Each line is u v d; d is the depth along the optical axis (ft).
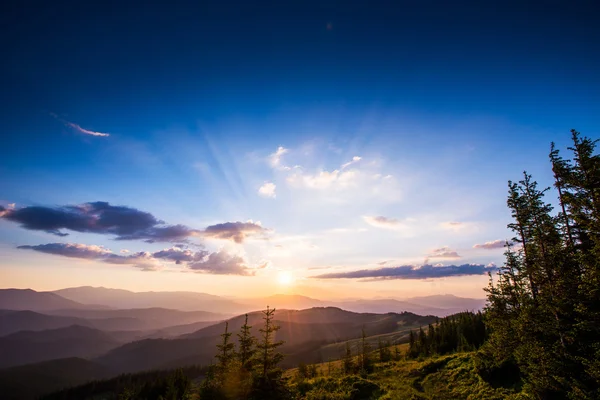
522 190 104.32
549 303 85.40
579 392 69.56
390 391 141.69
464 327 270.87
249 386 104.17
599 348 69.92
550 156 93.71
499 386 114.42
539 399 86.17
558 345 83.76
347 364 253.44
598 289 69.00
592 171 76.33
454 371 142.00
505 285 117.70
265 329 114.32
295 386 165.07
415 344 298.35
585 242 88.07
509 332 112.06
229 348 131.64
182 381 280.51
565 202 85.71
